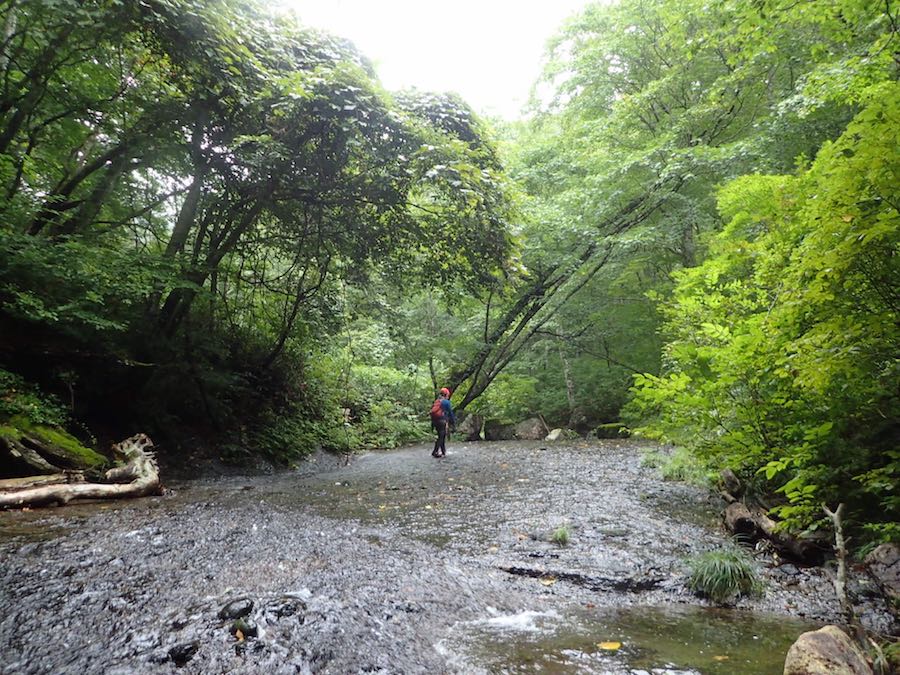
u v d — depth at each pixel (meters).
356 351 19.48
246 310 13.30
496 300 18.61
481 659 2.91
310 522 5.95
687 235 15.46
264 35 9.50
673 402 6.04
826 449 4.49
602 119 15.64
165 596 3.53
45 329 8.27
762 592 3.93
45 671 2.59
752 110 13.78
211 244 11.19
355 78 9.12
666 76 14.23
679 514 6.31
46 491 6.15
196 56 8.46
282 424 12.51
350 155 10.25
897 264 3.48
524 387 20.19
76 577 3.80
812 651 2.49
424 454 14.06
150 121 9.77
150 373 9.67
